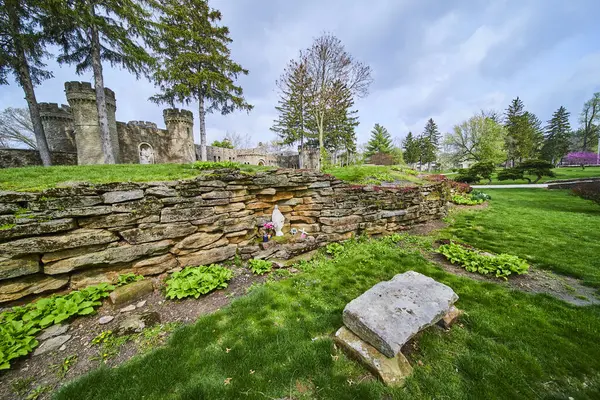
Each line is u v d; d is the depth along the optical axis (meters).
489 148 30.55
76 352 2.39
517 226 7.55
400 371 2.17
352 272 4.40
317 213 6.14
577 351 2.44
